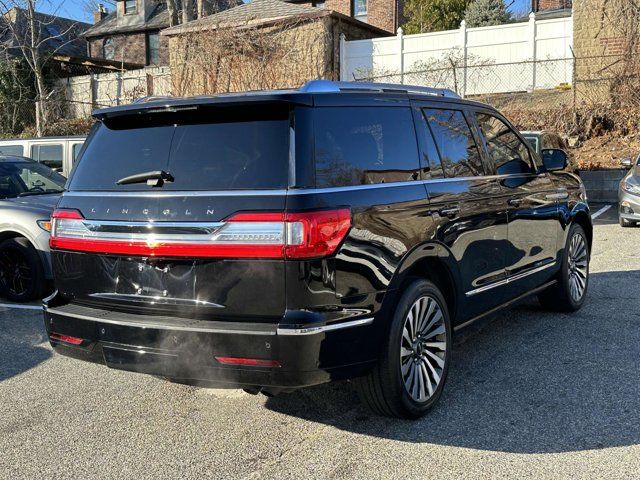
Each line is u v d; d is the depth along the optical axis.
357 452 3.61
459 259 4.39
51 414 4.26
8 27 21.75
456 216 4.37
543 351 5.26
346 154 3.66
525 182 5.40
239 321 3.41
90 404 4.43
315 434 3.87
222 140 3.60
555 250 5.95
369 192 3.69
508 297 5.17
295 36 19.92
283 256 3.28
